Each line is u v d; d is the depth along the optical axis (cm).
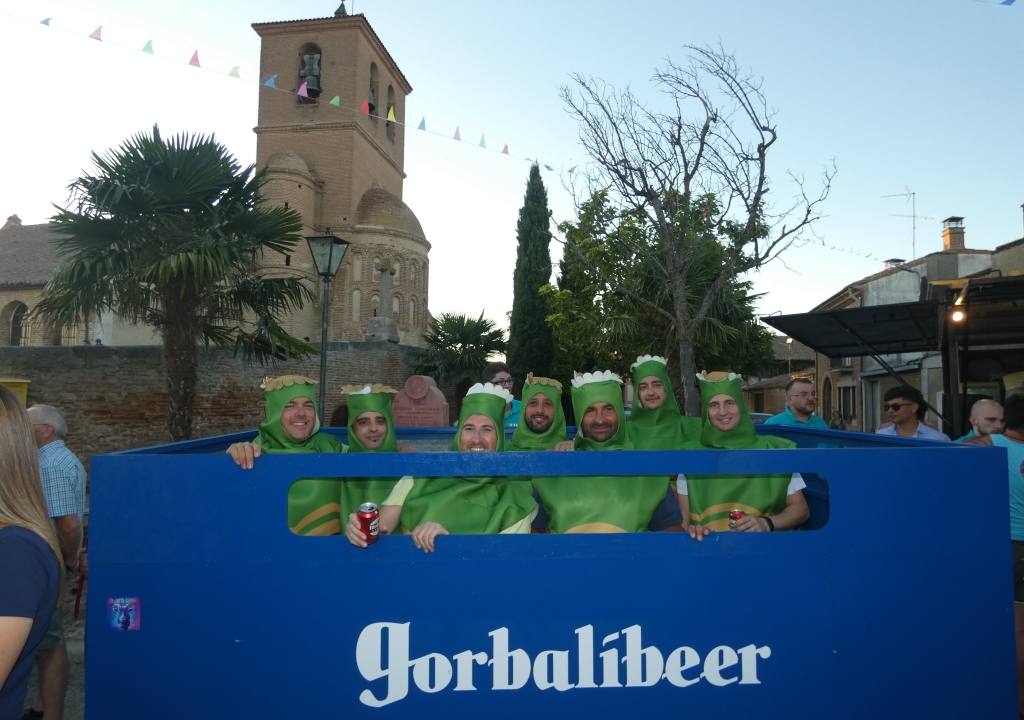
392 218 3550
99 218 930
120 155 937
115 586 204
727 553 213
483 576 209
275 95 3616
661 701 211
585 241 955
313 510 296
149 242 943
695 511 310
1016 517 386
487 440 298
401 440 528
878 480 216
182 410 993
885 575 215
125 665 204
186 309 988
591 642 210
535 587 210
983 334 670
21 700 175
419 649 207
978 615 215
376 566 208
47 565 176
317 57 3659
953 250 1973
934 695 214
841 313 651
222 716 204
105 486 206
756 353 1394
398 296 3531
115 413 1512
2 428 178
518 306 2489
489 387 305
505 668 208
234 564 206
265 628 206
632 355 1366
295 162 3334
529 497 293
